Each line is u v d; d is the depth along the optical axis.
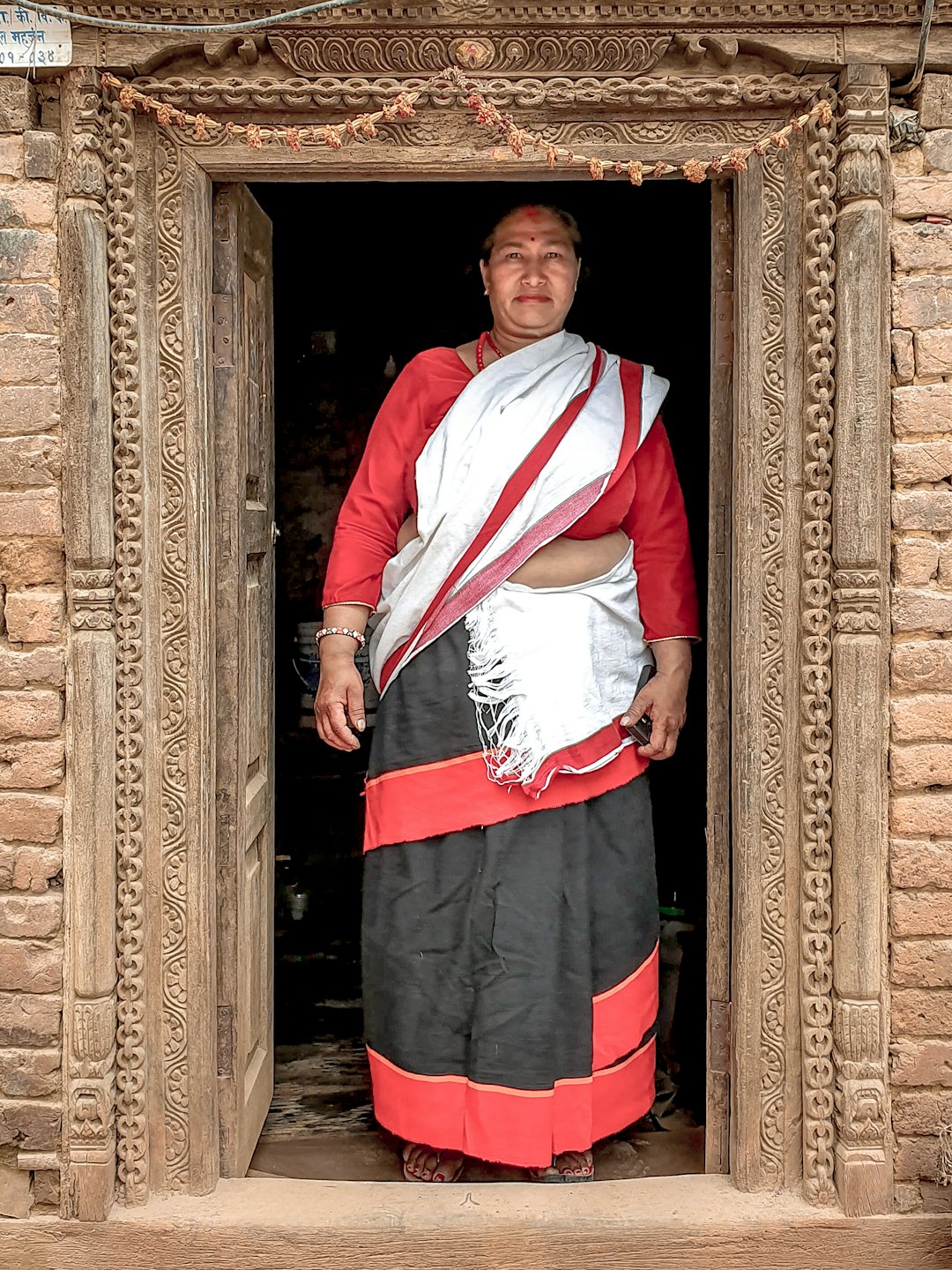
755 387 2.51
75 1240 2.48
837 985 2.52
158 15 2.38
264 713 3.03
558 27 2.37
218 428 2.61
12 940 2.49
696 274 3.76
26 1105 2.49
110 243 2.45
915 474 2.47
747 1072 2.58
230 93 2.42
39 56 2.38
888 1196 2.52
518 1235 2.50
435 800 2.69
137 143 2.46
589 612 2.73
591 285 4.03
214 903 2.60
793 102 2.46
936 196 2.45
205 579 2.54
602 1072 2.74
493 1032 2.65
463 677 2.69
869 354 2.43
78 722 2.45
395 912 2.74
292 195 4.20
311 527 4.50
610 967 2.76
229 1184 2.64
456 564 2.68
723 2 2.35
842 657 2.48
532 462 2.68
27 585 2.46
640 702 2.82
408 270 4.39
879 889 2.51
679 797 3.91
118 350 2.46
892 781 2.50
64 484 2.44
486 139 2.45
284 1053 3.61
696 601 2.88
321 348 4.44
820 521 2.50
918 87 2.44
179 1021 2.56
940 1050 2.52
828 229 2.46
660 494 2.84
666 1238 2.50
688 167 2.46
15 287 2.42
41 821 2.47
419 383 2.84
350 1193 2.60
